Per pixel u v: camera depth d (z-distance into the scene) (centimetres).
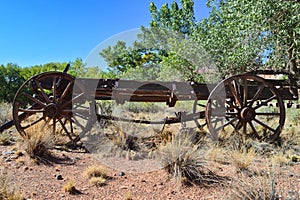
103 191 336
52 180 357
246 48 687
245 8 644
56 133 572
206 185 354
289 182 354
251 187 294
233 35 731
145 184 361
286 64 695
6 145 494
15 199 287
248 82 691
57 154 459
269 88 596
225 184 347
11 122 545
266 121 730
